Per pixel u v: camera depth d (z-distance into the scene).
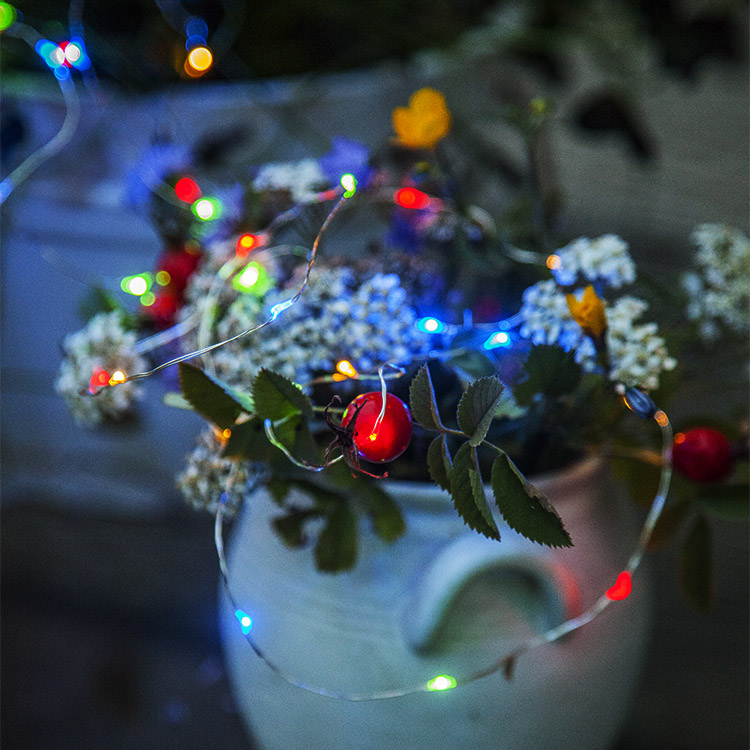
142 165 0.56
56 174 0.63
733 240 0.51
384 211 0.56
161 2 0.65
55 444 0.71
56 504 0.73
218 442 0.46
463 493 0.41
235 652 0.51
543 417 0.47
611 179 0.75
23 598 0.71
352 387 0.47
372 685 0.47
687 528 0.67
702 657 0.65
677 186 0.75
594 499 0.49
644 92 0.73
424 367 0.41
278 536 0.47
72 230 0.64
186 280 0.53
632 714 0.63
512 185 0.63
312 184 0.50
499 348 0.49
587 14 0.71
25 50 0.66
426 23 0.69
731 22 0.66
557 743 0.49
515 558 0.45
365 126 0.61
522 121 0.53
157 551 0.71
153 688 0.66
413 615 0.46
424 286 0.51
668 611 0.67
